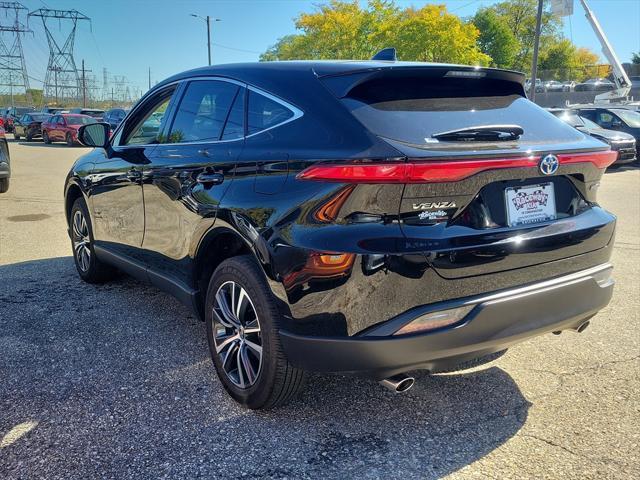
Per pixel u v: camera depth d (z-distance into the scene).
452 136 2.55
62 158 19.50
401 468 2.55
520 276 2.62
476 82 3.06
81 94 93.62
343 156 2.42
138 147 4.05
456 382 3.35
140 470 2.52
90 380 3.34
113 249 4.52
